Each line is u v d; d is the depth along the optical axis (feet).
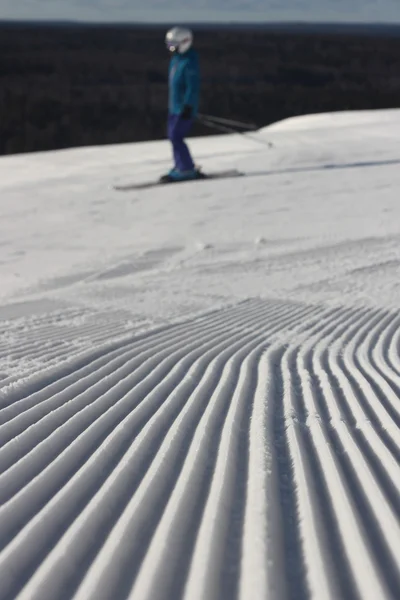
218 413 11.97
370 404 12.79
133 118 214.28
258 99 243.40
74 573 6.57
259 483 8.54
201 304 27.53
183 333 21.01
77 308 26.76
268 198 57.88
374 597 5.91
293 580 6.30
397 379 15.07
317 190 60.13
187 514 7.73
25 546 7.06
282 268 35.99
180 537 7.19
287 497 8.20
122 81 270.26
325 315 24.72
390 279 32.12
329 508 7.84
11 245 45.42
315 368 16.40
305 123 114.52
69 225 51.24
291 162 75.51
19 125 203.62
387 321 23.45
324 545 6.90
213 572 6.43
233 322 23.34
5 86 252.83
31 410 12.09
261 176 68.28
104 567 6.60
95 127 203.82
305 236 44.11
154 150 94.02
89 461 9.52
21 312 26.32
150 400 12.86
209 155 83.92
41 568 6.64
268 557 6.63
